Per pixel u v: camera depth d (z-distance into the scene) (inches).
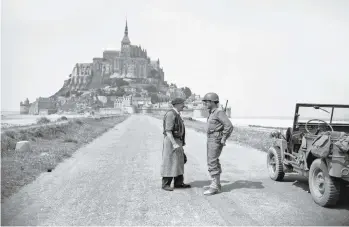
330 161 213.9
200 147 605.3
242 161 434.0
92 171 351.3
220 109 260.5
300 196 250.2
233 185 289.9
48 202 229.9
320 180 229.9
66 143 604.1
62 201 233.0
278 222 190.9
